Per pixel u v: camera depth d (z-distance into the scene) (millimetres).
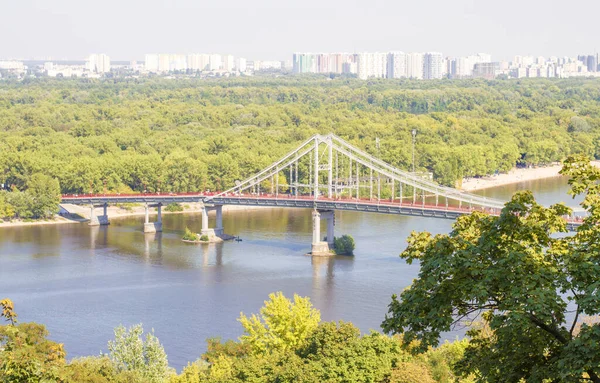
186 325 186000
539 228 65000
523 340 62062
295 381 106062
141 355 124938
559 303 61312
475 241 67562
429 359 114562
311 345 117562
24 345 80312
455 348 117000
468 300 65125
